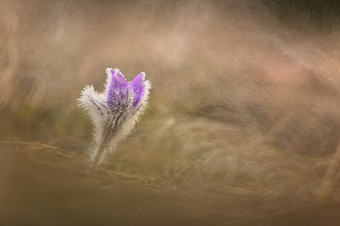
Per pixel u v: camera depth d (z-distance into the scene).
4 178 1.10
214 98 1.37
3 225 1.06
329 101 1.36
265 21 2.09
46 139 1.26
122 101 1.16
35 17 1.64
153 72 1.47
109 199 1.10
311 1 2.35
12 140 1.23
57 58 1.43
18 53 1.40
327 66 1.47
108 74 1.17
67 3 1.91
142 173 1.19
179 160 1.21
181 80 1.42
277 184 1.18
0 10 1.49
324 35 2.01
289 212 1.13
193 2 2.11
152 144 1.24
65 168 1.15
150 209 1.10
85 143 1.26
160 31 1.84
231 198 1.14
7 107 1.29
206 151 1.22
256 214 1.12
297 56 1.59
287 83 1.40
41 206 1.08
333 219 1.12
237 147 1.23
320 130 1.31
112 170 1.19
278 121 1.33
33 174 1.11
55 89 1.36
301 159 1.24
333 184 1.18
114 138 1.17
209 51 1.61
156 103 1.36
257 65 1.47
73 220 1.07
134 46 1.63
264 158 1.22
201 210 1.11
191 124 1.29
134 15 2.02
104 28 1.85
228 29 1.88
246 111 1.34
